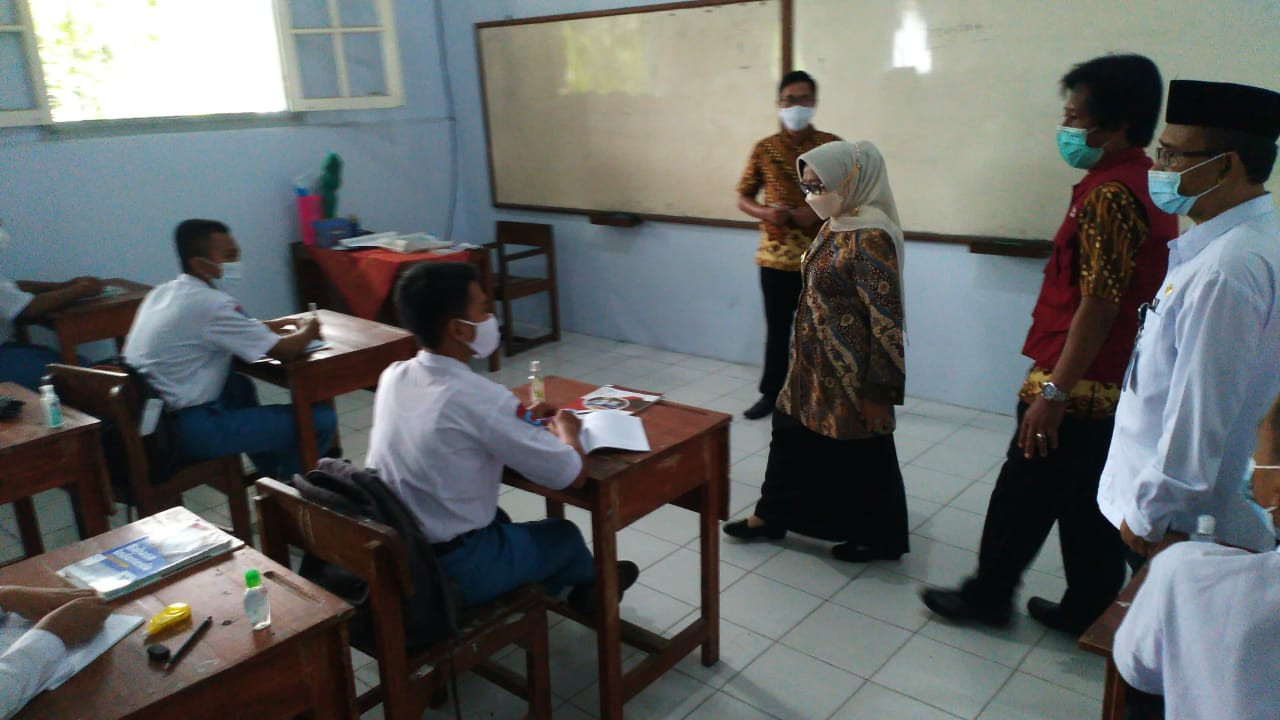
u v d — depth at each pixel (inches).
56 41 161.9
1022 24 133.6
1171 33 121.3
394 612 63.6
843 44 153.5
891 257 89.5
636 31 181.5
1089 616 88.1
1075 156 75.6
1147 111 71.2
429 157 219.3
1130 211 71.1
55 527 125.4
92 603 51.7
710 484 82.7
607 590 74.1
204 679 47.9
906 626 94.1
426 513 70.0
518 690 78.5
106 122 165.8
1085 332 73.4
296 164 193.3
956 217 148.6
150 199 172.2
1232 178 52.0
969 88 141.3
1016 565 87.6
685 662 89.0
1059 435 80.0
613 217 196.1
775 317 147.1
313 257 187.9
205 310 104.4
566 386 92.7
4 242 137.2
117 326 148.3
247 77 188.9
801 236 141.6
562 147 203.5
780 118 138.6
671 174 186.2
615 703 77.6
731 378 178.7
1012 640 90.8
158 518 67.5
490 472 71.6
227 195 183.3
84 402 98.2
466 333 68.6
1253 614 35.5
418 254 177.0
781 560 108.6
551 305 207.0
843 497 102.0
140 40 172.4
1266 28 114.0
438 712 82.7
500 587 72.2
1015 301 146.4
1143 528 55.7
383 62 207.6
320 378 110.8
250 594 52.3
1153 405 57.5
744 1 163.8
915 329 159.9
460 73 218.4
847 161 89.7
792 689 84.4
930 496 123.9
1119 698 46.4
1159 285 73.9
